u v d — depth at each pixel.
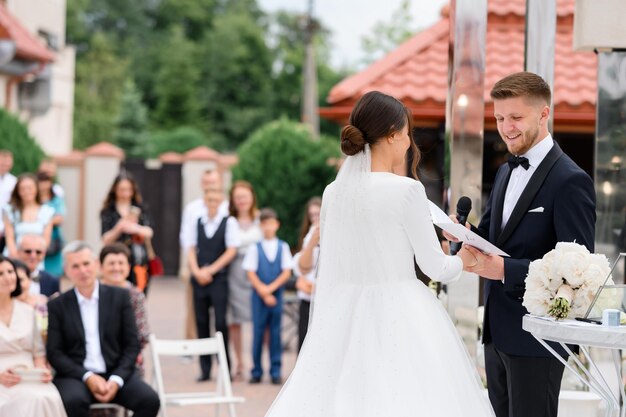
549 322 4.84
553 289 4.98
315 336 5.16
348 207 5.13
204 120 59.94
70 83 34.72
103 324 8.35
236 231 11.77
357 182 5.12
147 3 68.69
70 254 8.34
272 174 20.78
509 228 5.42
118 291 8.50
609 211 7.05
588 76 16.17
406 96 16.02
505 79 5.41
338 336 5.12
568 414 6.66
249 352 13.86
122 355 8.38
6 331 8.05
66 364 8.15
